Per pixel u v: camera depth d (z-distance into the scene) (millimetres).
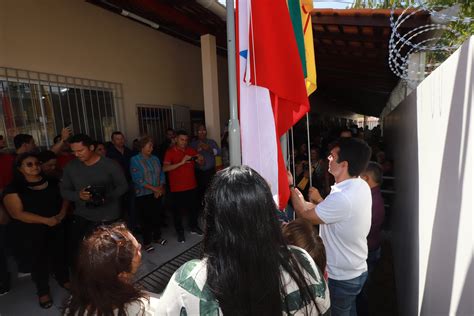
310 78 2094
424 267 1663
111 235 1134
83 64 4445
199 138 4828
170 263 3000
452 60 1201
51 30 4012
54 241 2795
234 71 1606
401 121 3168
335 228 1668
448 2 2078
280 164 1548
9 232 2576
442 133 1336
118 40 4996
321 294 859
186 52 6617
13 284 3102
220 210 762
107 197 2691
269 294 731
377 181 2406
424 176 1736
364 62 5699
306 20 2041
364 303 2455
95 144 3824
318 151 4371
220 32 5312
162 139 5883
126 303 1042
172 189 4008
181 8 4234
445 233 1249
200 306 725
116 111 4969
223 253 742
